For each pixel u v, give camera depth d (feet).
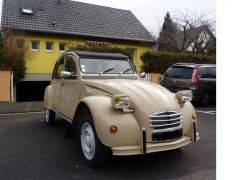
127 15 83.51
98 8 81.05
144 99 15.16
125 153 14.03
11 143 20.40
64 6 75.15
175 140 15.38
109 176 14.58
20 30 56.95
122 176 14.60
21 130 24.31
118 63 20.95
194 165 16.08
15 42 50.90
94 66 19.92
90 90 17.74
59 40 65.67
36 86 63.57
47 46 65.21
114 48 54.90
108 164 16.15
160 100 15.40
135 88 16.28
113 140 14.11
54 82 24.14
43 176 14.58
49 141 20.88
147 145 14.47
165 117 15.06
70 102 20.04
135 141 14.46
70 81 20.26
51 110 25.14
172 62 58.23
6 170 15.37
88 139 15.90
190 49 92.53
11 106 36.83
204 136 22.33
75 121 17.70
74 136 21.57
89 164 15.79
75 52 20.67
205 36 88.43
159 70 57.26
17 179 14.24
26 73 57.98
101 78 19.54
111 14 81.00
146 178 14.37
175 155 17.72
